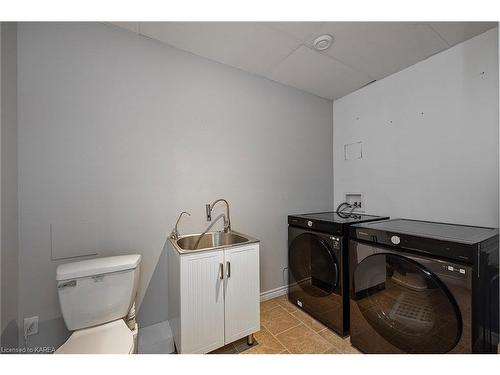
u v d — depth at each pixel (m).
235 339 1.54
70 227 1.46
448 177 1.79
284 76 2.28
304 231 2.09
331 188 2.81
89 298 1.26
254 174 2.25
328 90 2.58
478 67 1.63
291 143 2.50
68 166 1.45
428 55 1.89
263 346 1.62
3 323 1.17
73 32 1.48
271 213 2.36
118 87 1.62
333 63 2.04
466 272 1.05
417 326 1.24
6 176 1.20
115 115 1.61
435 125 1.87
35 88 1.36
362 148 2.49
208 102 1.99
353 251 1.61
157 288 1.74
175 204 1.83
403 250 1.31
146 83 1.72
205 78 1.97
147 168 1.72
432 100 1.89
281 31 1.63
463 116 1.71
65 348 1.12
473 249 1.04
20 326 1.32
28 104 1.34
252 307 1.62
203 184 1.96
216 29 1.63
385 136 2.26
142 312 1.69
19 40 1.33
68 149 1.45
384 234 1.41
